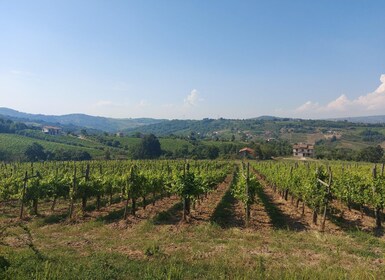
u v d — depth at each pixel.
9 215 18.67
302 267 9.77
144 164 47.78
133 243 12.40
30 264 9.38
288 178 23.31
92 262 9.63
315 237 13.62
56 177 22.23
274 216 18.30
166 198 25.75
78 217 17.78
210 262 10.02
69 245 12.23
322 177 17.31
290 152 113.81
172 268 9.13
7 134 119.94
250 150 104.06
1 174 28.94
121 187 21.92
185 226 15.47
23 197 18.06
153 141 101.25
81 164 47.84
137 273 8.99
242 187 16.88
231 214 19.00
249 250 11.57
